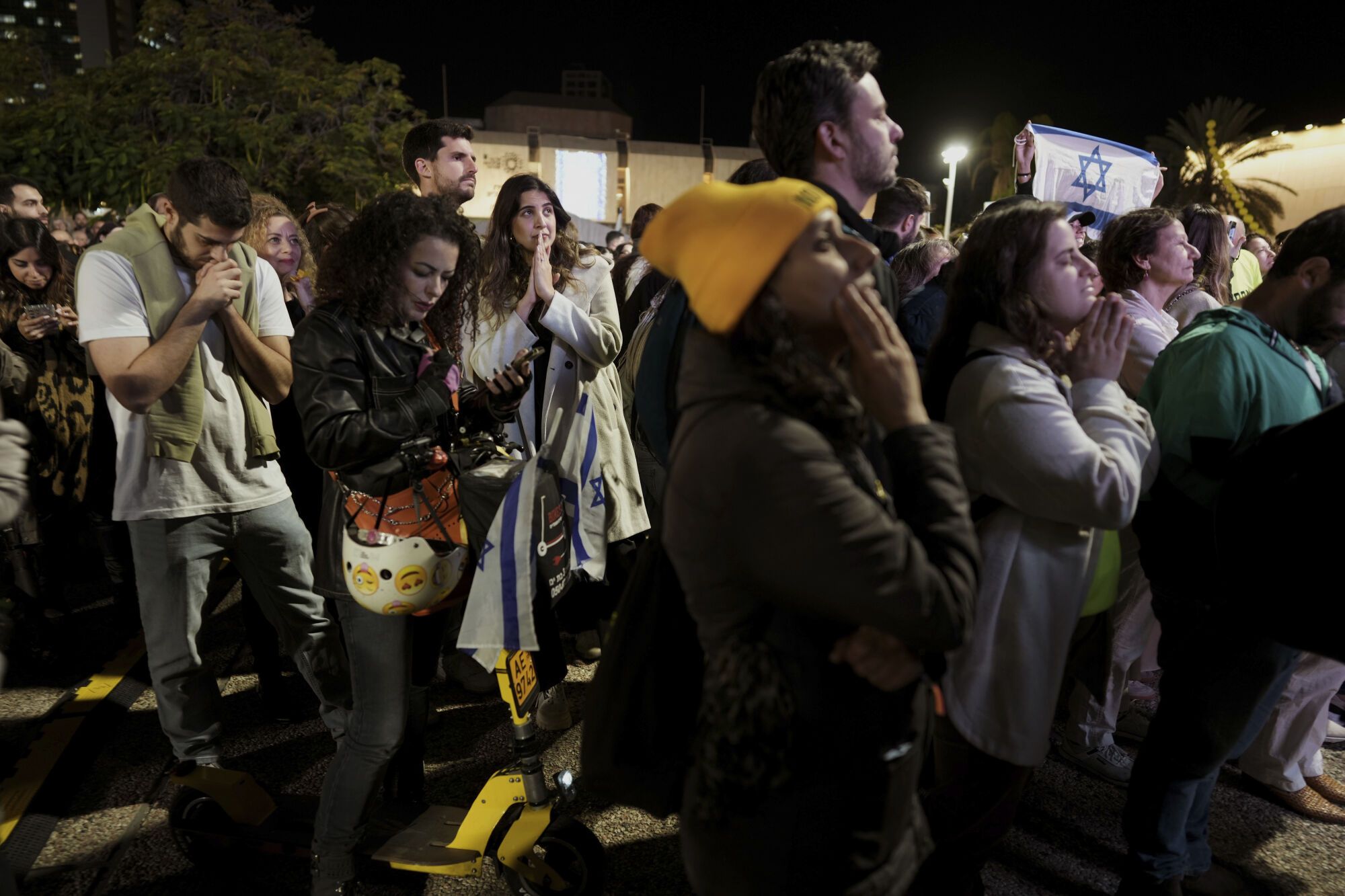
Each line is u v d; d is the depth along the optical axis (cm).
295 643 258
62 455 353
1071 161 387
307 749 291
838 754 112
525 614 181
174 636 239
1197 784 204
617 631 129
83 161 1634
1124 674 275
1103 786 278
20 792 256
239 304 249
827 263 104
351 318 182
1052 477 157
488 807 208
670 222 109
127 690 329
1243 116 3344
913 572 100
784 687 108
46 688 336
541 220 265
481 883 227
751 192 104
